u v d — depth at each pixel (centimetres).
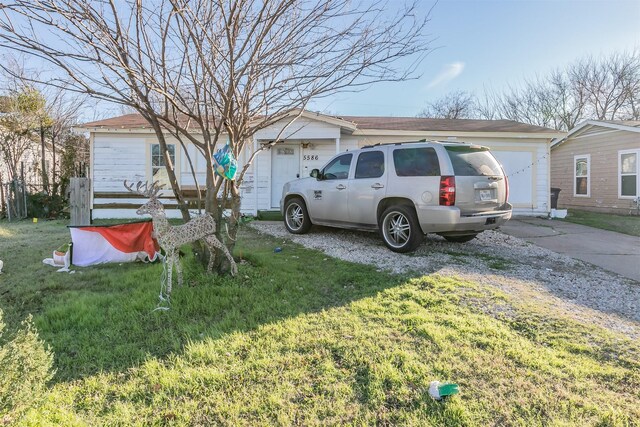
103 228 534
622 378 248
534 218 1173
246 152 1170
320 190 740
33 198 1188
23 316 350
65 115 1712
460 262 546
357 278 457
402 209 599
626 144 1374
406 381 243
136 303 362
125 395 229
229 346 286
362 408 219
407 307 364
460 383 241
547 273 501
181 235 397
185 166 1158
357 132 1170
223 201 456
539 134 1196
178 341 296
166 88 380
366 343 290
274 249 635
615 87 2598
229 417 211
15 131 1318
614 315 358
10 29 302
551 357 274
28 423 197
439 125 1304
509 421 207
